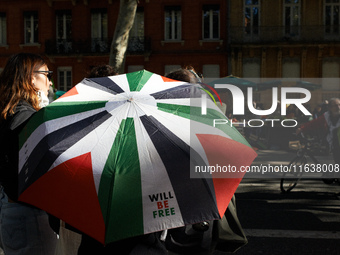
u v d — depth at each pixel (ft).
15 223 7.76
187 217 6.02
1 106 7.84
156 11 95.09
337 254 14.75
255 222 18.99
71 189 6.00
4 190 7.66
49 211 5.92
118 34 48.75
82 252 7.22
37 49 99.55
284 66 94.32
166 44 95.35
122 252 7.00
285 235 16.99
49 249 8.04
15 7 99.81
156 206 6.01
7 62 8.27
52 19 98.27
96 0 96.94
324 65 93.56
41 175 6.13
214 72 94.94
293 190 26.20
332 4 92.89
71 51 97.45
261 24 93.81
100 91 7.41
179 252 8.30
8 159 7.48
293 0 93.50
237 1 93.61
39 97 8.39
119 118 6.68
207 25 94.99
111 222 5.80
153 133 6.51
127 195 5.98
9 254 7.87
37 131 6.68
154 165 6.22
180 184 6.17
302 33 93.09
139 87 7.50
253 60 94.48
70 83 98.84
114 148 6.31
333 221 19.06
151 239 7.16
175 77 9.41
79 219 5.86
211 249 8.41
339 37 92.63
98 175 6.07
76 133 6.48
